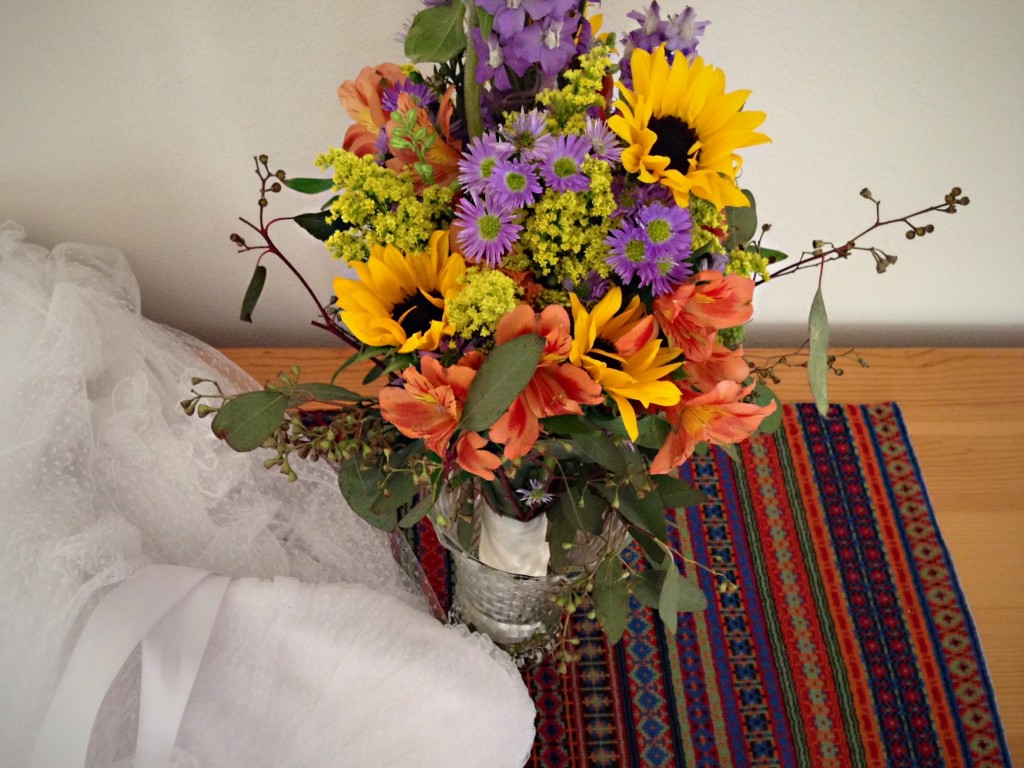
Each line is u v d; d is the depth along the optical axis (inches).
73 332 28.4
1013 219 34.6
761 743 29.7
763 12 27.7
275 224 33.8
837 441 36.5
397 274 18.1
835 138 31.6
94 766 23.7
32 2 25.8
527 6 17.2
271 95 29.4
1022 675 31.6
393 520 21.6
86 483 27.5
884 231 35.2
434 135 19.1
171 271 35.7
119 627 22.8
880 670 31.3
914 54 28.9
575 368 16.2
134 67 28.0
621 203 17.8
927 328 40.2
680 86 17.9
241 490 31.0
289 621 24.7
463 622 31.5
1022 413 37.4
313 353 37.2
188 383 31.4
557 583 25.7
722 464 36.0
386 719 24.1
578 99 17.6
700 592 23.0
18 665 23.6
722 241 19.9
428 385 16.4
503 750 24.8
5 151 30.2
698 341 17.4
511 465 19.6
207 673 24.5
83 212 32.9
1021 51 28.8
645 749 29.4
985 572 33.8
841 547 34.0
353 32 27.8
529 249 18.3
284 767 24.0
